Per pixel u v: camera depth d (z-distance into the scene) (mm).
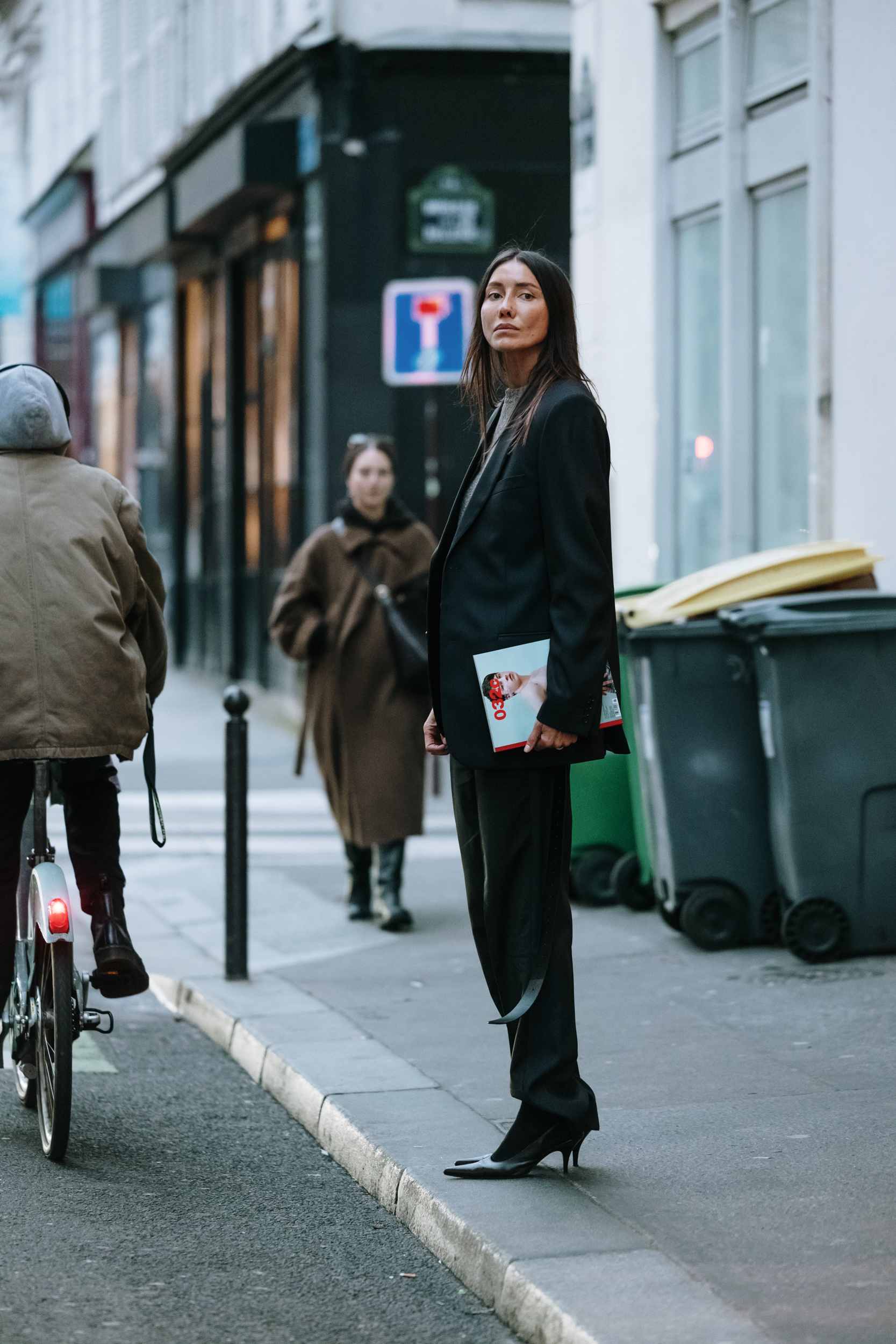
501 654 5359
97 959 6234
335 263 19250
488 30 19328
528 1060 5512
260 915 10703
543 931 5430
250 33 22906
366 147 19172
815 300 10695
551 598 5324
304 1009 8164
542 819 5441
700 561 12977
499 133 19375
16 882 6449
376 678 10156
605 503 5336
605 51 13867
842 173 10469
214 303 25562
